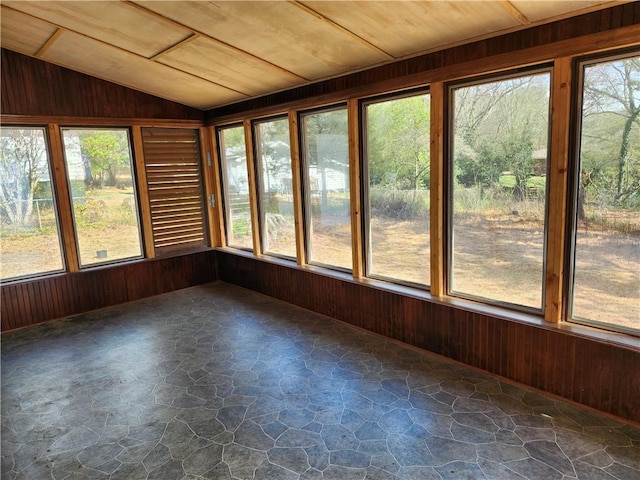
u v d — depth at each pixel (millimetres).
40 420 2590
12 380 3090
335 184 3885
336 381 2912
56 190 4359
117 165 4766
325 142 3902
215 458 2199
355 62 3242
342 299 3906
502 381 2807
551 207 2482
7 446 2357
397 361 3152
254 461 2164
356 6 2430
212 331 3902
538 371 2646
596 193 2350
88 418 2596
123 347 3623
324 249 4145
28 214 4242
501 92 2664
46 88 4180
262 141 4676
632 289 2301
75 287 4484
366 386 2826
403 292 3338
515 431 2299
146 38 3234
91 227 4641
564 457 2090
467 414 2471
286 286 4551
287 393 2787
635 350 2232
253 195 4848
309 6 2498
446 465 2074
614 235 2322
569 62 2305
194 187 5375
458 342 3043
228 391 2846
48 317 4332
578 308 2521
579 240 2447
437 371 2979
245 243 5305
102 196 4691
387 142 3381
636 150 2193
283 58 3311
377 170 3496
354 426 2410
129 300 4871
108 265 4742
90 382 3033
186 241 5367
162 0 2605
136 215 4961
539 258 2648
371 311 3646
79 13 2912
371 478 2014
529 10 2246
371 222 3629
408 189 3305
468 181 2912
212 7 2629
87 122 4438
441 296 3152
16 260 4207
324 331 3783
